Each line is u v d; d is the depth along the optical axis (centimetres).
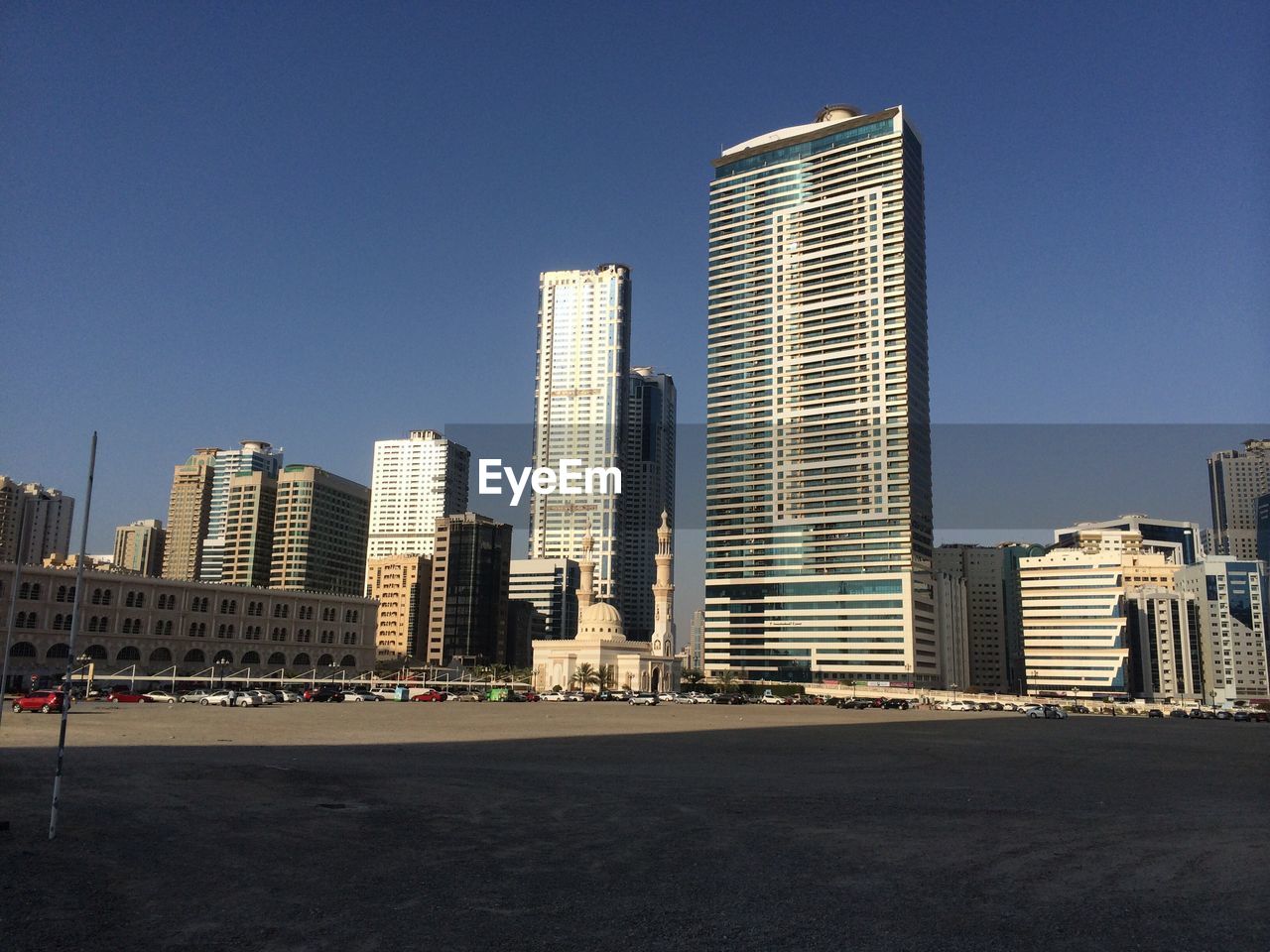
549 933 1892
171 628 19875
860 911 2098
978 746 7288
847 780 4588
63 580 17925
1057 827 3241
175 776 3931
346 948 1777
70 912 1962
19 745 5128
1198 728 11750
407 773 4384
